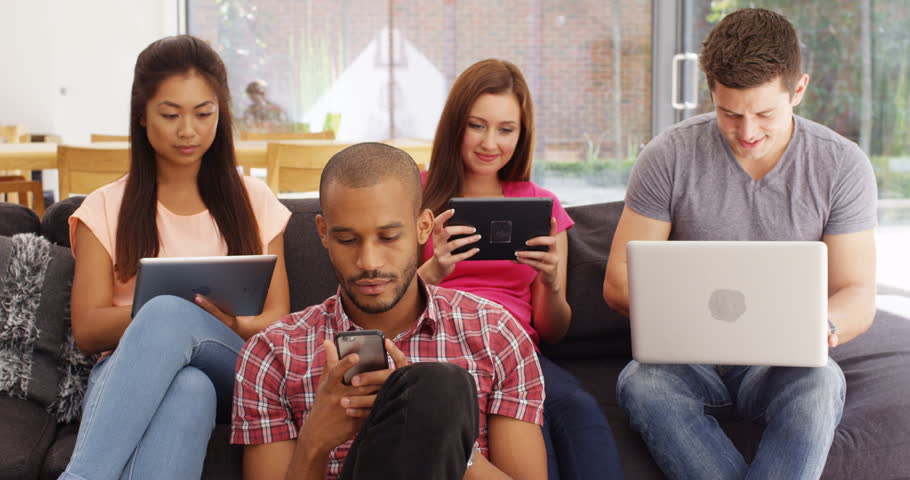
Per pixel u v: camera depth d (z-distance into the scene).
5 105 7.05
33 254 2.05
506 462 1.54
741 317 1.69
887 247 4.38
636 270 1.72
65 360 1.98
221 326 1.71
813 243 1.66
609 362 2.33
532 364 1.59
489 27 7.16
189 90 1.92
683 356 1.73
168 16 7.38
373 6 7.42
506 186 2.26
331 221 1.42
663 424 1.75
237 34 7.42
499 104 2.12
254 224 2.03
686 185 2.04
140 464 1.48
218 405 1.75
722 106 1.90
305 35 7.45
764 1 5.34
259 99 7.48
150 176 1.98
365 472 1.20
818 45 4.88
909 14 4.30
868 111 4.57
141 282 1.65
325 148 3.99
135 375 1.50
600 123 6.85
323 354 1.55
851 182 1.96
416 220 1.47
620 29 6.73
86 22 7.32
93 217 1.93
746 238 2.02
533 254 1.91
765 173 2.01
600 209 2.43
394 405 1.23
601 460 1.75
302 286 2.17
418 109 7.51
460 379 1.25
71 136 7.36
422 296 1.61
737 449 1.83
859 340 2.13
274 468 1.51
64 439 1.82
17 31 7.01
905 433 1.80
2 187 3.97
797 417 1.66
